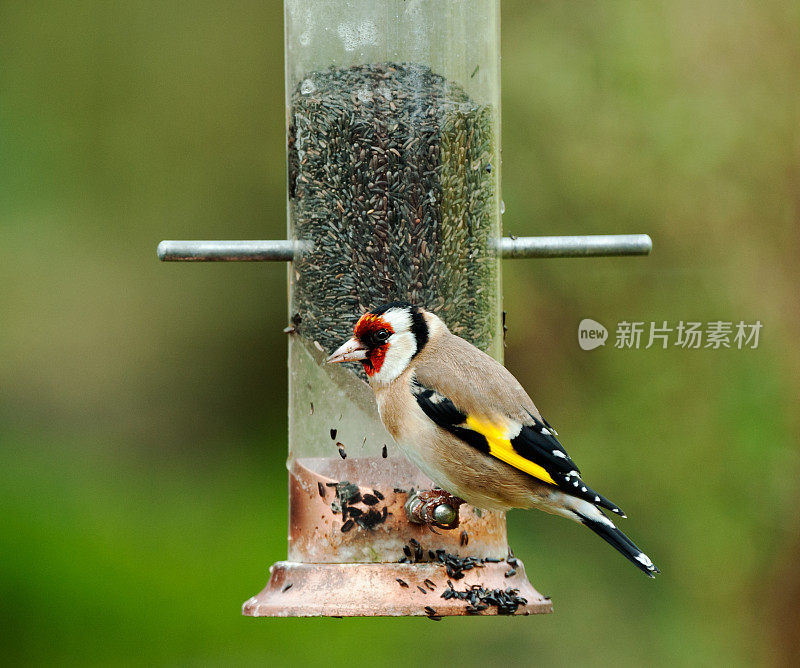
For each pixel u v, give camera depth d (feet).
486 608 25.73
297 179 28.58
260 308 54.75
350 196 28.14
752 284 46.11
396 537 26.84
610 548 45.85
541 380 46.37
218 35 55.62
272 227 55.06
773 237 46.21
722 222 46.21
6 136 54.65
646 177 46.34
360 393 27.40
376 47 28.02
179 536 49.49
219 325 54.60
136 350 54.19
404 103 28.02
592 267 46.21
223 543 49.14
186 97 55.36
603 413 46.03
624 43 46.47
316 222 28.32
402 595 25.81
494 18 28.86
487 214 28.55
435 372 25.88
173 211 54.90
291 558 27.96
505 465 25.44
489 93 28.55
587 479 46.01
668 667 45.14
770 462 45.27
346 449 27.37
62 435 53.16
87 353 53.88
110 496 51.13
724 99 46.26
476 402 25.62
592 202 46.52
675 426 45.75
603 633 45.42
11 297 53.67
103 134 55.11
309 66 28.40
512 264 46.39
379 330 26.22
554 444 25.57
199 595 47.32
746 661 44.80
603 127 46.52
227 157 55.42
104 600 46.88
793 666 44.73
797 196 46.16
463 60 28.19
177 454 53.67
